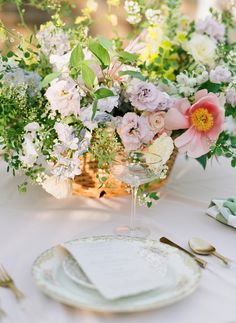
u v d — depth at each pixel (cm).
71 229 104
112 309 68
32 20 277
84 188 115
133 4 137
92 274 75
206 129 108
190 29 151
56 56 108
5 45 124
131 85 105
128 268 78
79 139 103
